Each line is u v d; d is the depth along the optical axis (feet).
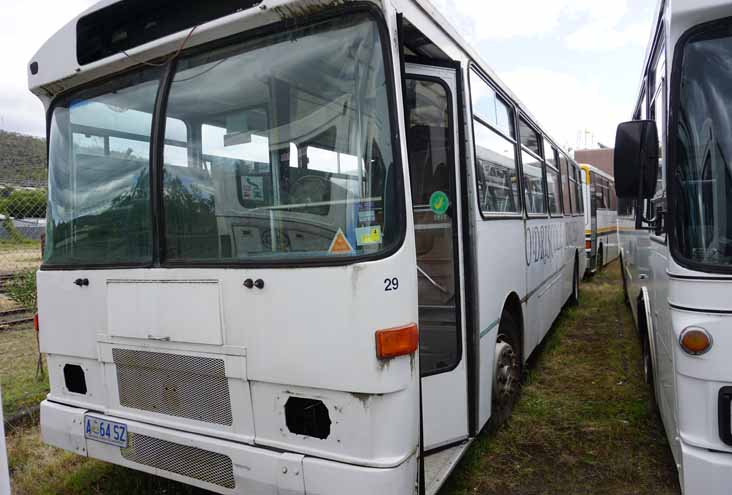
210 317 9.45
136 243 10.55
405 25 9.73
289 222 9.10
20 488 12.72
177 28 10.20
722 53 8.86
